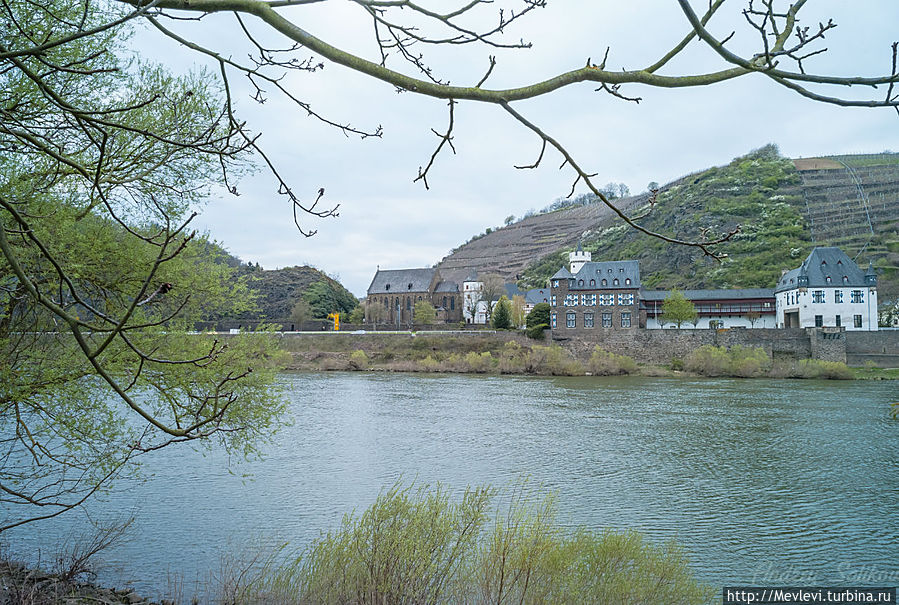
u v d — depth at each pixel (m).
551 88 3.20
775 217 130.88
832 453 26.56
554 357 71.00
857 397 45.88
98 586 11.70
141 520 16.38
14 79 7.93
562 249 184.88
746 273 111.00
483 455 25.89
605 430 32.09
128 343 3.54
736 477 22.55
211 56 3.99
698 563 14.41
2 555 13.10
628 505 18.95
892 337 68.69
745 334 73.56
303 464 23.83
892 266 103.25
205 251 11.08
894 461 25.08
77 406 9.84
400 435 30.39
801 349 70.94
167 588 11.91
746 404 42.22
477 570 9.70
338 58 3.08
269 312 133.12
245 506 17.97
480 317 121.31
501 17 3.59
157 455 24.27
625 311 79.12
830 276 74.81
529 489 20.53
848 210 130.25
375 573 8.80
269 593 10.55
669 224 149.00
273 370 11.45
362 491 19.89
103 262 9.64
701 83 3.30
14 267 3.15
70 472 17.48
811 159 171.12
